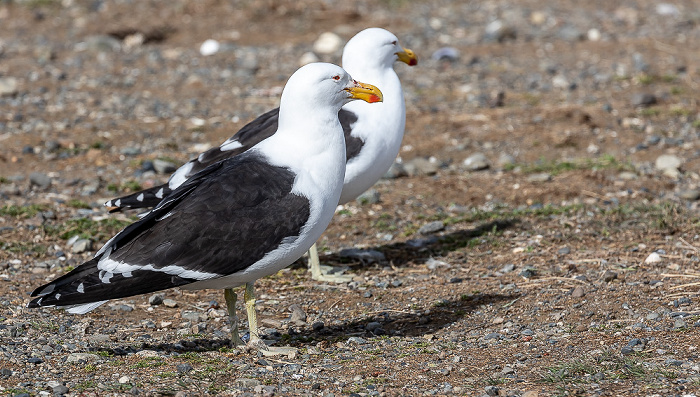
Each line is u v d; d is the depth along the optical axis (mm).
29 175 15586
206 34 26484
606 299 10516
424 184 15672
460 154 17125
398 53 12594
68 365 8672
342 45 25094
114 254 8609
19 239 12922
